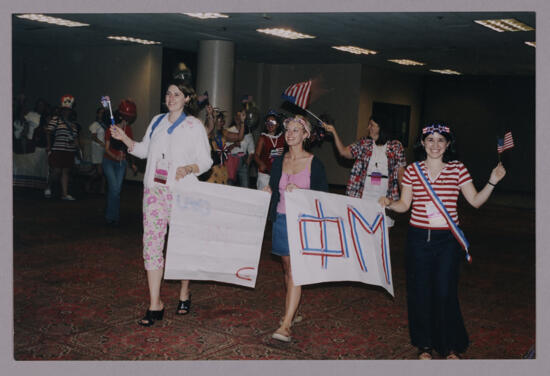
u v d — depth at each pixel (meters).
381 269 3.98
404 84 18.38
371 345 3.93
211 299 4.91
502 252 7.75
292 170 4.06
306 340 3.99
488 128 18.45
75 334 3.92
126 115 8.10
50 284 5.14
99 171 11.60
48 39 13.98
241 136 8.28
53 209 9.44
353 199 3.98
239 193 4.20
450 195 3.54
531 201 15.09
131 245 6.99
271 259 6.66
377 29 10.41
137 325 4.16
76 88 15.18
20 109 12.18
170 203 4.21
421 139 3.66
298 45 13.05
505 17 8.92
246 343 3.89
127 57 14.39
